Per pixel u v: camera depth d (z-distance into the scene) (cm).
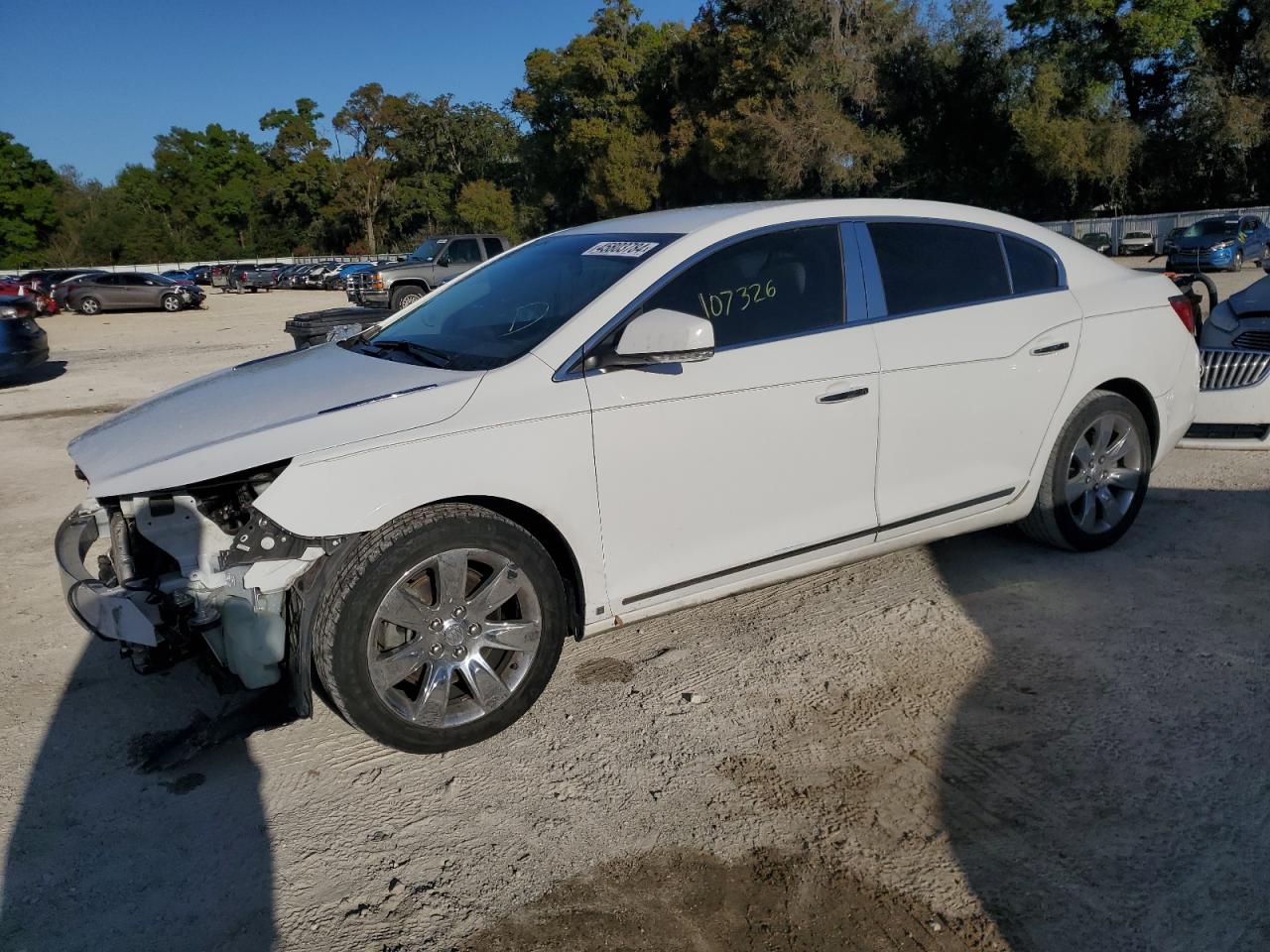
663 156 4475
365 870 261
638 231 376
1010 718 321
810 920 236
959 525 410
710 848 264
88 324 2697
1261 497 529
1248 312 590
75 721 343
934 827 268
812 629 395
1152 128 3678
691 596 349
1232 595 404
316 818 284
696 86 4309
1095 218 3847
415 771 306
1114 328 434
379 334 403
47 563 516
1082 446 438
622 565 329
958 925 232
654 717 332
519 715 321
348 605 282
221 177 8762
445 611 299
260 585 283
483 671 310
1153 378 451
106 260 7838
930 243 395
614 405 317
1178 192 3762
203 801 293
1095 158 3544
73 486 695
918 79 3872
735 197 4359
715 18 4053
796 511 359
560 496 311
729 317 344
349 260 6006
